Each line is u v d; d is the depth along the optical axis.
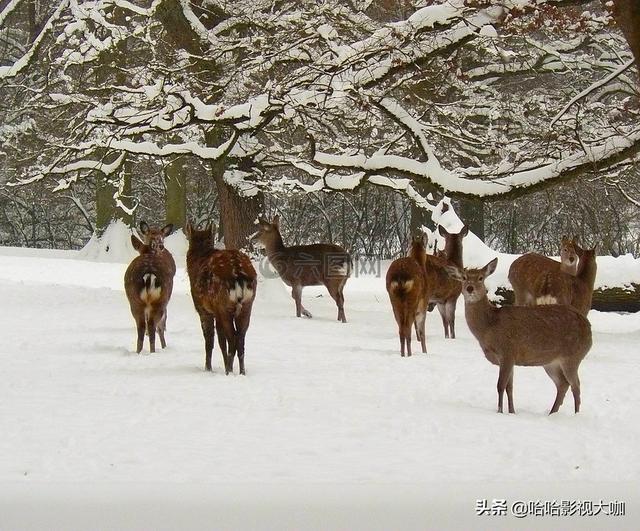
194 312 29.36
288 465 11.15
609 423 14.38
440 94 34.72
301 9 34.56
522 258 23.17
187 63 32.28
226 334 17.84
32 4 46.72
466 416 14.41
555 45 39.19
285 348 21.98
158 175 64.00
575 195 49.22
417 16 26.31
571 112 34.00
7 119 42.47
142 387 16.20
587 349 15.08
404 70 29.69
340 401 15.27
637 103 28.48
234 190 35.44
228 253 18.23
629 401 16.27
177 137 38.69
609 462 11.76
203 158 31.41
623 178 35.91
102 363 18.89
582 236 56.41
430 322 29.75
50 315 27.56
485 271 15.10
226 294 17.70
